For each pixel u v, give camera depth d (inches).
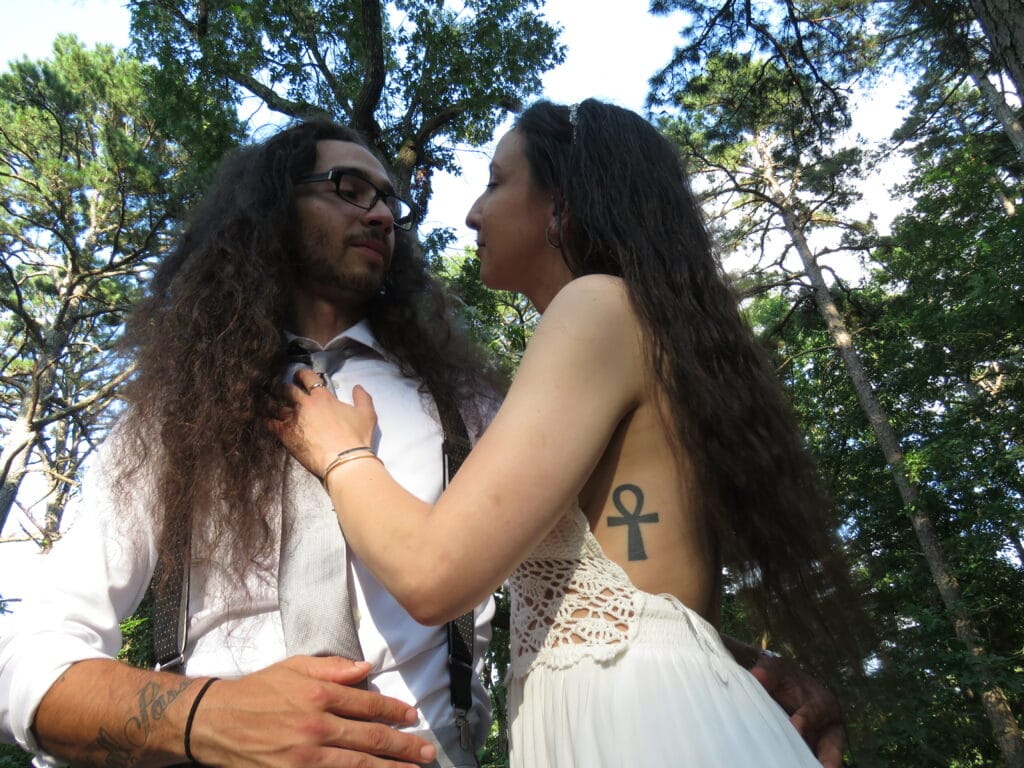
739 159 604.4
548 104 58.5
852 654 55.2
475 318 236.2
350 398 58.6
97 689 41.4
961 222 464.1
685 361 45.8
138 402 54.1
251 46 344.5
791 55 424.8
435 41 357.1
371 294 66.1
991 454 427.2
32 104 521.0
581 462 40.6
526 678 45.6
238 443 50.7
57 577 47.4
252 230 61.5
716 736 39.3
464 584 37.0
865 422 575.8
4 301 527.8
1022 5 214.5
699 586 46.4
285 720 38.2
